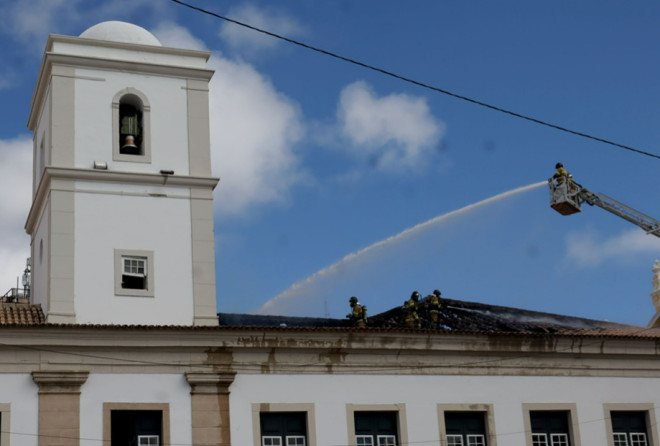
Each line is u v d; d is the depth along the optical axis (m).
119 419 28.89
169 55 34.91
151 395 28.88
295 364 30.42
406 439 30.98
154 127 34.00
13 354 28.03
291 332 30.33
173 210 33.19
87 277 31.66
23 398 27.84
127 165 33.28
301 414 30.38
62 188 32.25
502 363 32.75
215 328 29.52
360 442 30.78
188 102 34.66
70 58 33.59
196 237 33.12
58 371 28.17
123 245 32.34
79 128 33.19
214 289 32.75
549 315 42.19
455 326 38.97
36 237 34.78
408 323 36.88
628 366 34.41
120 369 28.81
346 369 30.95
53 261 31.44
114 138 33.47
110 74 34.03
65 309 31.11
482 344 32.53
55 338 28.34
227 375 29.58
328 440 30.20
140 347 29.03
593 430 33.28
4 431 27.47
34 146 36.81
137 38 35.06
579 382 33.59
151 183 33.19
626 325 44.44
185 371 29.31
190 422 29.03
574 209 35.06
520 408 32.56
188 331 29.34
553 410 33.00
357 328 30.83
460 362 32.25
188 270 32.72
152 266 32.38
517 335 32.69
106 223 32.38
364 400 30.88
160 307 32.06
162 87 34.53
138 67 34.31
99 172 32.66
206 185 33.75
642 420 34.41
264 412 29.86
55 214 31.92
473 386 32.19
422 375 31.70
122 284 32.09
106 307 31.56
